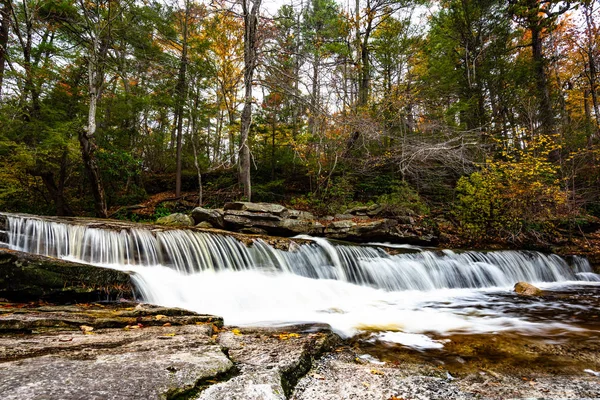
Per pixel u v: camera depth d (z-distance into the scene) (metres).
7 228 5.88
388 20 17.05
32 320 3.13
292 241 8.48
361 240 11.35
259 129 16.45
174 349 2.65
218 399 1.93
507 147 13.79
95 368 2.11
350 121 11.98
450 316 5.62
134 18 13.80
